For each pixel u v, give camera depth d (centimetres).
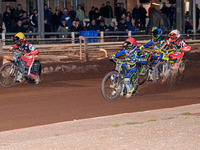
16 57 2352
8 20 3634
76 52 3450
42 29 3619
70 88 2344
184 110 1661
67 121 1502
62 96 2094
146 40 4028
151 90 2234
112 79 1894
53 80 2625
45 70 2928
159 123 1316
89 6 5359
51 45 3350
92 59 3372
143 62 1931
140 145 1008
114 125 1328
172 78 2414
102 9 4353
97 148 994
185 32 4762
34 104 1897
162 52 2319
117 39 3869
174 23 4666
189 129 1188
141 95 2106
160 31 2306
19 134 1262
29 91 2242
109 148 989
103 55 3512
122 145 1013
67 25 3862
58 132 1262
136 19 4538
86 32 3784
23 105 1877
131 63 1898
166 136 1098
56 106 1848
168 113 1591
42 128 1361
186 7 5997
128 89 1941
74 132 1253
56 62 3166
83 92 2208
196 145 999
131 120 1451
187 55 3734
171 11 4625
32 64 2397
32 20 3750
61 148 1008
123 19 4184
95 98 2034
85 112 1717
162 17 3988
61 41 3462
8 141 1151
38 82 2467
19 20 3616
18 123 1529
